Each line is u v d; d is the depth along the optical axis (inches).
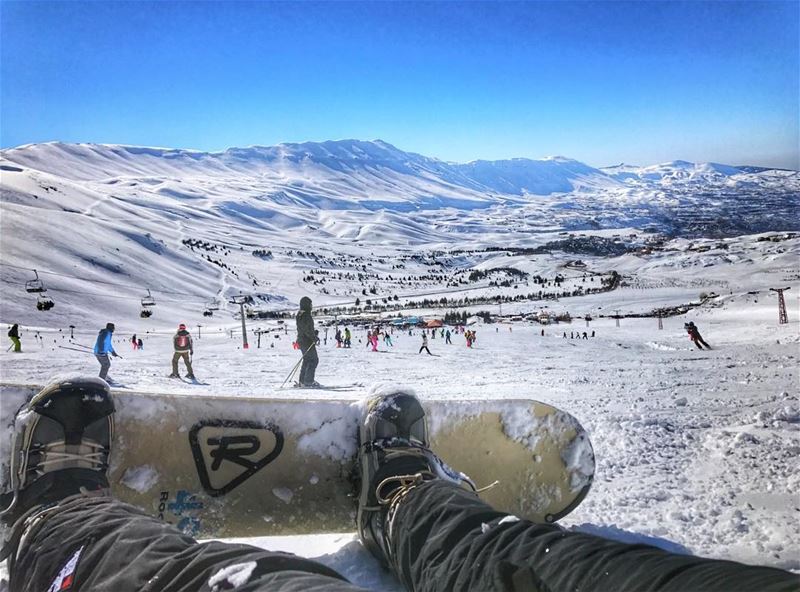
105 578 50.3
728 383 316.5
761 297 2443.4
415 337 1877.5
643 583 38.5
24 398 84.6
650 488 121.0
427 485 71.4
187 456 89.3
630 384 337.4
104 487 77.3
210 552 48.6
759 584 33.6
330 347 1331.2
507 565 47.7
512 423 97.5
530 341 1362.0
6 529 75.7
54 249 5098.4
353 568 81.7
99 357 506.6
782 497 111.1
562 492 97.5
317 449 92.7
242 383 470.0
